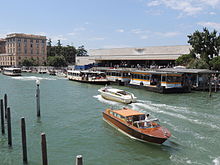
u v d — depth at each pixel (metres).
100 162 13.30
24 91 41.16
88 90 42.72
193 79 42.69
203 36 51.25
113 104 28.64
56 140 16.55
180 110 24.69
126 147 15.19
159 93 37.97
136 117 17.73
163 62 68.06
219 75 47.34
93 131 18.33
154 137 14.90
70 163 13.23
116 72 52.09
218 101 30.58
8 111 15.36
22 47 127.38
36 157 13.98
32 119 21.83
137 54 74.38
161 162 13.11
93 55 92.88
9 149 15.07
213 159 13.30
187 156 13.73
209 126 19.05
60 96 35.44
